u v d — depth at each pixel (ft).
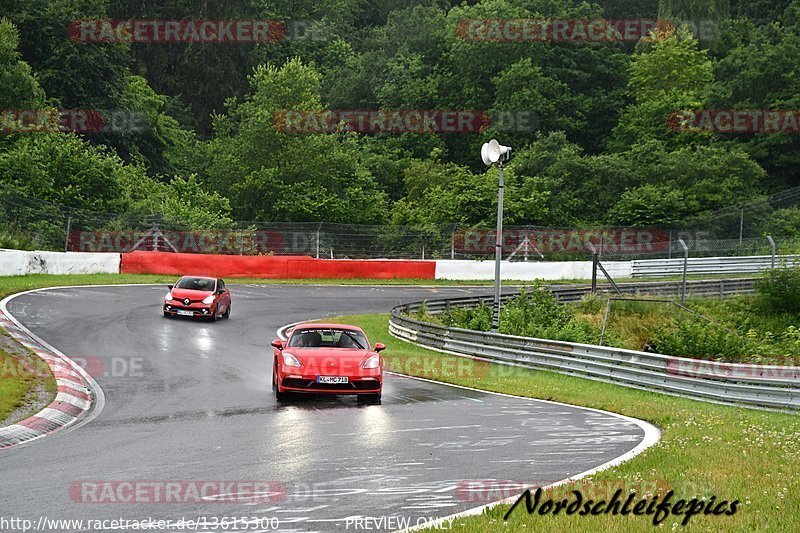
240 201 310.65
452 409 67.05
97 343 97.30
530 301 155.84
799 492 37.40
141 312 128.16
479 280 216.54
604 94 436.76
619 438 53.93
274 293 172.45
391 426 57.21
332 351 69.46
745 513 33.76
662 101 382.22
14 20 311.06
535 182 299.99
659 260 228.84
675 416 64.44
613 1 494.59
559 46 440.86
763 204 288.10
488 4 457.27
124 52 351.05
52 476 39.73
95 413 60.39
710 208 292.20
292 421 58.34
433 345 123.54
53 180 225.97
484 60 423.23
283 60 488.02
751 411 74.69
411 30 475.72
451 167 362.94
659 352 134.10
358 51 524.52
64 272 168.86
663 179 304.71
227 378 81.00
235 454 46.09
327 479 40.19
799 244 232.32
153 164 357.20
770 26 426.92
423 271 212.02
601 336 132.36
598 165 318.24
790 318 177.47
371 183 325.21
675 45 407.85
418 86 426.92
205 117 459.73
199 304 124.98
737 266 229.25
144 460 44.01
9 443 48.01
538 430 56.85
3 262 149.69
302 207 295.69
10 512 33.22
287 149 317.22
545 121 403.54
